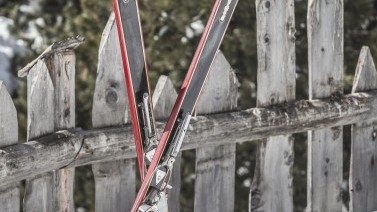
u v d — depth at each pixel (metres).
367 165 5.25
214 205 4.60
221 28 3.89
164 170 3.75
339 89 5.00
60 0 8.58
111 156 4.12
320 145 4.97
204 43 3.85
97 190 4.20
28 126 3.84
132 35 3.71
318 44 4.88
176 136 3.77
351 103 5.00
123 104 4.20
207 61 3.86
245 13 7.79
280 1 4.69
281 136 4.80
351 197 5.21
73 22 7.97
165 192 3.79
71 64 4.01
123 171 4.28
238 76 7.96
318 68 4.89
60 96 3.97
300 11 8.05
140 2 7.79
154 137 3.80
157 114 4.31
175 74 7.80
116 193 4.27
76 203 7.70
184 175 7.86
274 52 4.70
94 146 4.03
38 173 3.82
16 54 8.34
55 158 3.86
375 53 7.99
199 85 3.84
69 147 3.93
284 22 4.72
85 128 7.71
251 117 4.57
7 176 3.65
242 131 4.55
